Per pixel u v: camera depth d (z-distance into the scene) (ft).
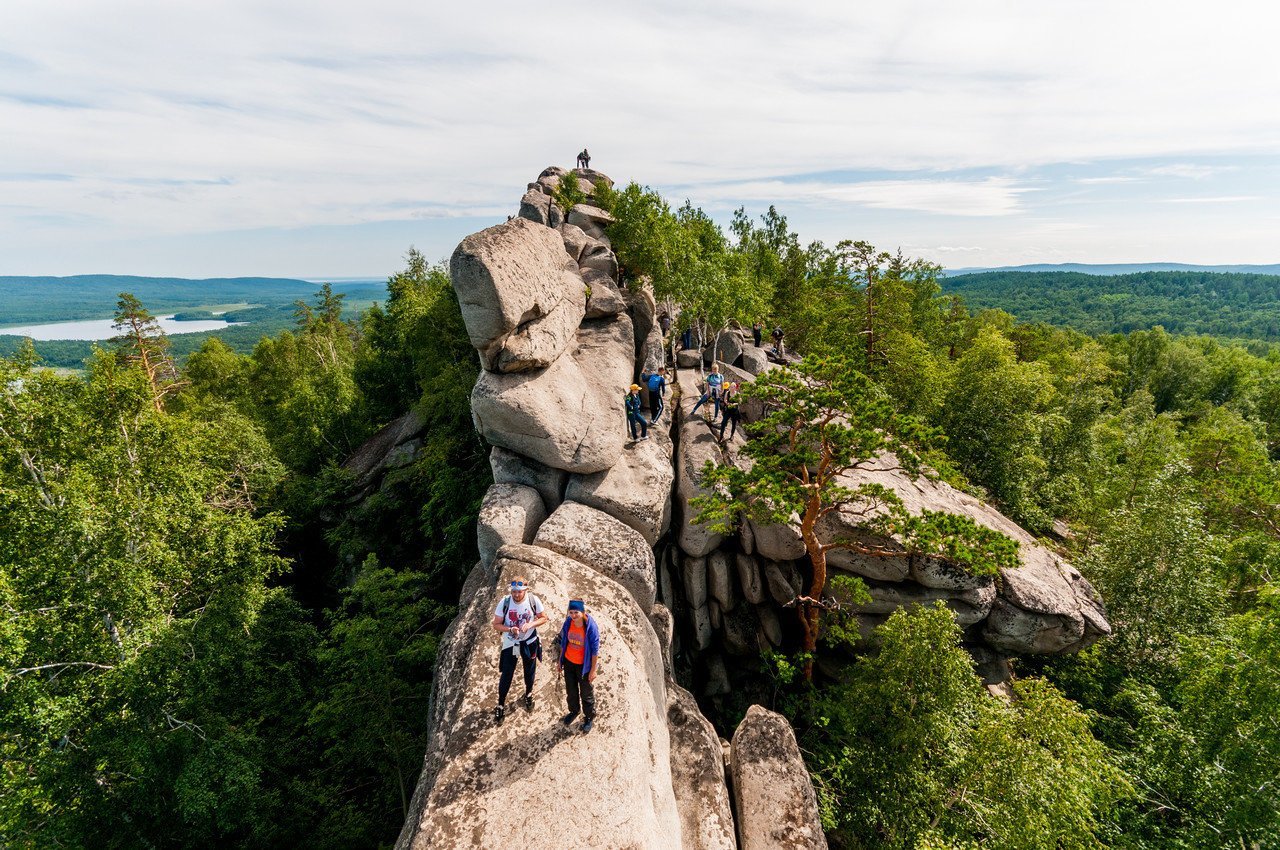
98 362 63.52
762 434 72.79
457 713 32.09
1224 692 47.67
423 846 25.40
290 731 64.34
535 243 64.23
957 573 61.62
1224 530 93.04
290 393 153.99
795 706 64.39
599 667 34.17
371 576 65.16
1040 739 42.47
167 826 51.11
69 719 48.26
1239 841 44.14
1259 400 231.30
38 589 49.39
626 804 26.99
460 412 93.61
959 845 40.91
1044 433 115.65
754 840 37.04
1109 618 70.08
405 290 148.25
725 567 70.23
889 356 108.99
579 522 55.42
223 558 60.44
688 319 102.63
